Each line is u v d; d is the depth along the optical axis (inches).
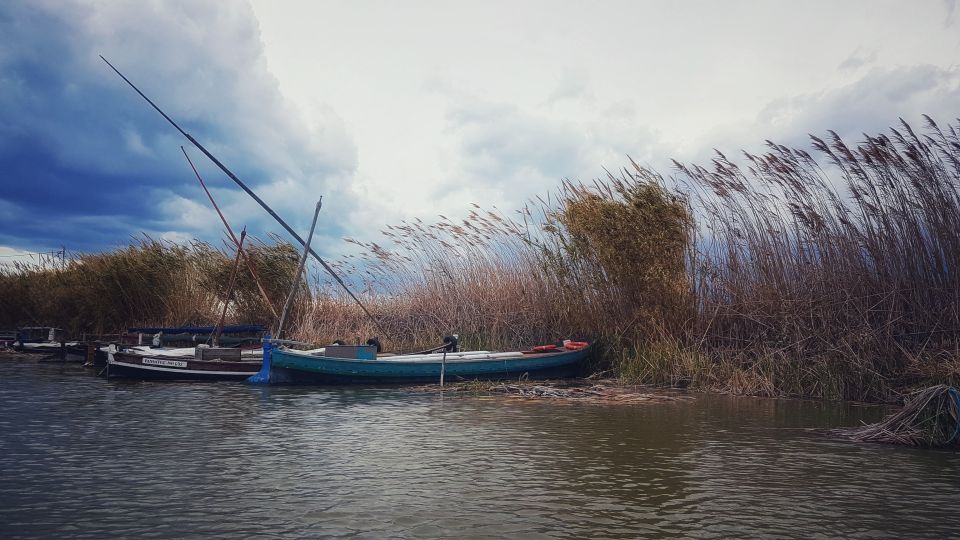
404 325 931.3
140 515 249.0
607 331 748.6
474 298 867.4
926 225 567.5
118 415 474.6
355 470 318.7
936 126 564.7
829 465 337.1
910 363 551.5
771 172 638.5
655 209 696.4
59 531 231.8
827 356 596.7
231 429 422.6
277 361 662.5
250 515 249.3
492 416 483.5
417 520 245.4
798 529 240.8
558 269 772.6
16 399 552.7
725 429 436.1
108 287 981.8
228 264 951.0
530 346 816.9
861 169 582.2
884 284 581.9
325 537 226.8
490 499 272.5
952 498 279.4
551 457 350.0
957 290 547.2
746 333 670.5
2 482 292.2
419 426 439.5
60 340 1027.9
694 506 266.2
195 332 872.9
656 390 641.0
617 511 258.8
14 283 1194.6
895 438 392.8
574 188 759.7
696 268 697.6
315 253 773.3
